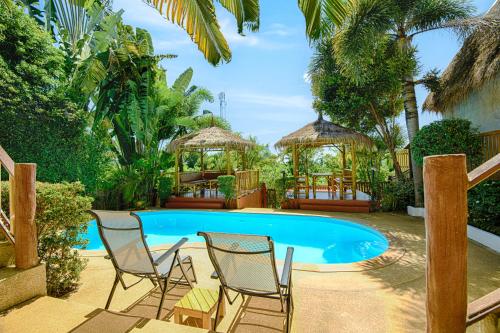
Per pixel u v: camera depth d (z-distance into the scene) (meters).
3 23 7.89
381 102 9.84
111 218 2.73
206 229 8.40
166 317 2.62
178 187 11.55
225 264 2.40
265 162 18.03
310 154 16.19
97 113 11.16
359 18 7.07
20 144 7.99
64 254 3.28
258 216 8.88
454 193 1.32
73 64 12.27
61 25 12.38
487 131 6.74
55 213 3.05
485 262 4.05
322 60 9.41
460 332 1.34
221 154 17.80
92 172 9.92
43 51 8.77
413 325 2.48
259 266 2.30
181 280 3.46
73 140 9.43
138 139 11.44
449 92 7.52
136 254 2.71
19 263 2.62
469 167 6.38
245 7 3.13
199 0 3.04
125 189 10.18
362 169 12.06
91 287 3.33
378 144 11.45
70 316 2.37
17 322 2.27
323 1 2.55
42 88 8.77
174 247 2.79
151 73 11.91
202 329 2.22
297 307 2.82
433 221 1.37
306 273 3.78
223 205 10.38
